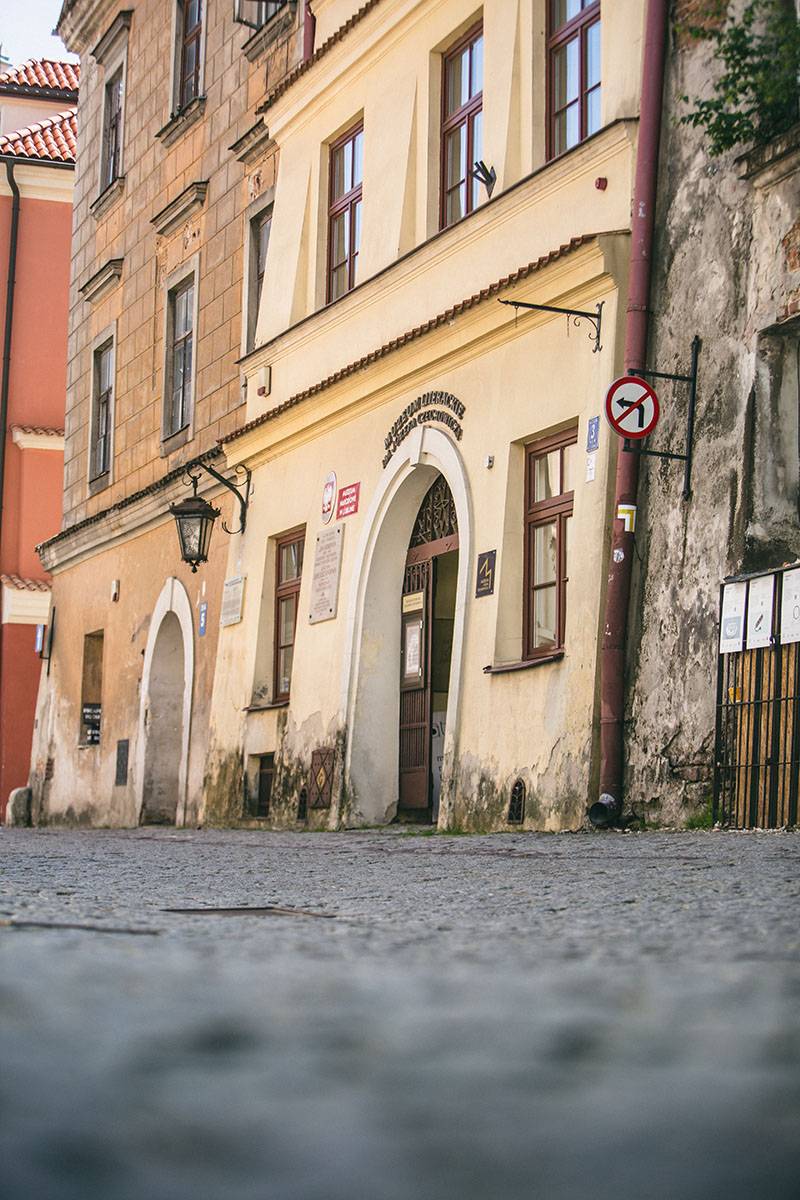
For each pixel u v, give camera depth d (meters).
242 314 20.27
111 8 26.25
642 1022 2.48
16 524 33.50
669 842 9.63
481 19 14.99
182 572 21.38
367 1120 1.55
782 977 3.24
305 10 18.59
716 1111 1.63
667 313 11.81
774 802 10.15
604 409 12.10
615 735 11.64
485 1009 2.66
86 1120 1.56
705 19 11.63
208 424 21.17
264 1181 1.32
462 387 14.33
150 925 4.75
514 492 13.45
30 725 32.62
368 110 16.81
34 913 5.17
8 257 34.19
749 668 10.49
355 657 15.88
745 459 10.83
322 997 2.83
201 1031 2.32
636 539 11.83
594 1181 1.33
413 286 15.45
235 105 20.92
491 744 13.18
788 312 10.56
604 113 12.71
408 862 9.30
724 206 11.30
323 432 17.28
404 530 15.88
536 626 13.18
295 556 18.20
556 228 13.13
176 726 22.42
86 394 26.69
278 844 13.11
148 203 24.11
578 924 4.84
